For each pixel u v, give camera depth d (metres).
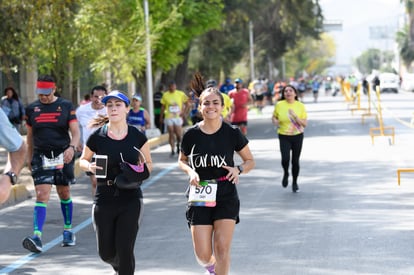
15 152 9.18
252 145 43.41
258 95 81.75
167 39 56.53
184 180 29.69
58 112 17.42
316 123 60.19
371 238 17.52
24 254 17.22
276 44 120.19
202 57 92.81
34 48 38.56
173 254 16.56
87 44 41.22
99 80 48.75
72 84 42.06
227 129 12.91
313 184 26.78
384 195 23.80
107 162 12.80
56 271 15.44
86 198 25.88
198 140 12.81
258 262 15.49
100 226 12.77
